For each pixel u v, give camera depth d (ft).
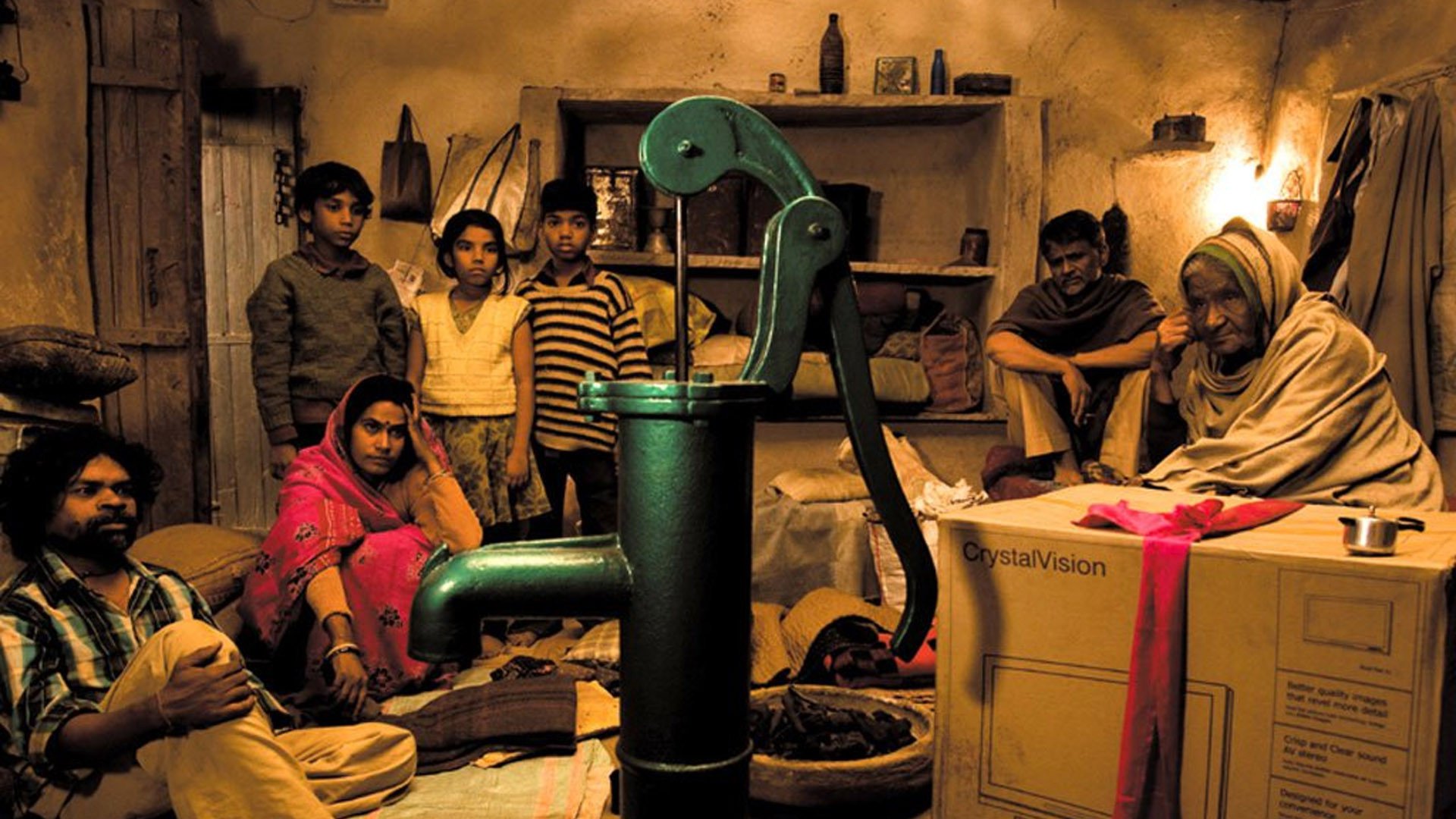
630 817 2.88
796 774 7.21
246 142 16.87
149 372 14.10
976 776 4.54
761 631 11.51
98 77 13.60
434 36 17.10
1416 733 3.66
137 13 13.82
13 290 11.79
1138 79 17.87
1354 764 3.78
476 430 13.25
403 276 16.70
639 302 15.90
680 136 2.77
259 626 10.36
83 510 7.32
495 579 2.77
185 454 14.24
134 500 7.69
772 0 17.42
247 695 6.68
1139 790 4.11
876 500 3.04
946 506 13.19
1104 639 4.21
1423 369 13.85
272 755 6.73
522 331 13.47
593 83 17.29
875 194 18.54
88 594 7.34
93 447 7.41
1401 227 14.05
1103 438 13.76
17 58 12.07
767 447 17.12
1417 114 13.98
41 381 9.77
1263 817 3.97
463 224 13.39
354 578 10.57
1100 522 4.38
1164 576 4.03
